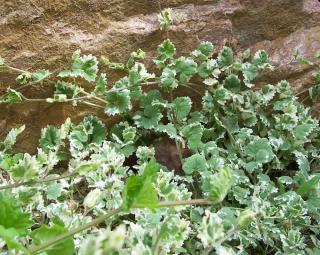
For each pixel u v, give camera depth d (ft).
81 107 1.07
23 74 0.99
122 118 1.12
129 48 1.08
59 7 1.01
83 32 1.04
